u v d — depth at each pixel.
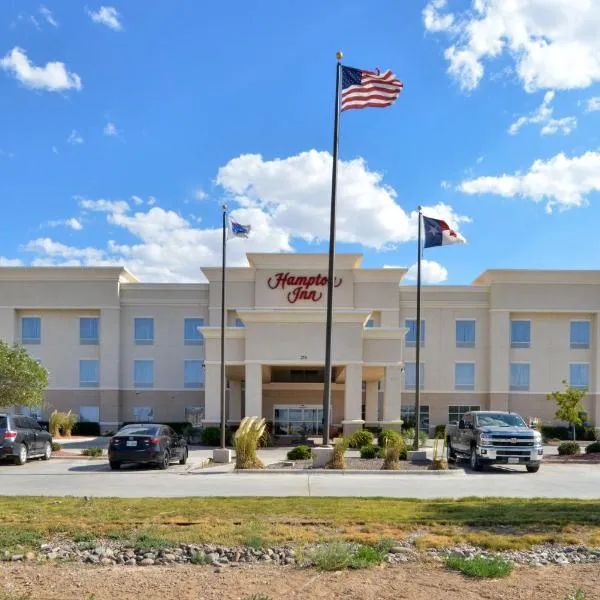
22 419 23.50
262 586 6.56
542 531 9.16
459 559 7.36
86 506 11.09
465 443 22.28
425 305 48.16
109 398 46.84
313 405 43.28
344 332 33.72
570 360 47.78
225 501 11.80
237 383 43.69
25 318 47.84
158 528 9.03
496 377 47.12
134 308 48.03
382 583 6.68
